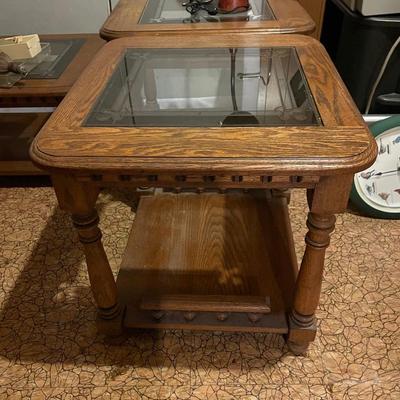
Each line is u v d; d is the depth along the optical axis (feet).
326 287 3.90
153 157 2.18
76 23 5.71
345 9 4.57
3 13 5.64
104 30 4.02
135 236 4.11
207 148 2.24
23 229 4.71
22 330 3.59
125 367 3.29
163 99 2.93
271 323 3.18
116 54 3.50
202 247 3.98
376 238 4.44
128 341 3.48
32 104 4.18
